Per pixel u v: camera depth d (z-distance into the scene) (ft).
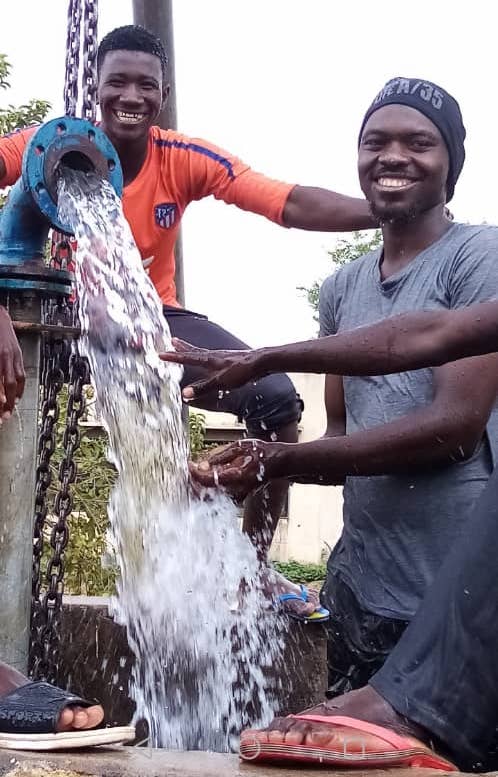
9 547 10.77
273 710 12.30
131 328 10.96
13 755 6.95
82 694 12.59
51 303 11.42
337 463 9.51
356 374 7.72
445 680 7.30
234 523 10.99
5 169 12.00
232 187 13.67
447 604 7.41
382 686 7.47
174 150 13.56
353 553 10.18
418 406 9.46
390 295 9.92
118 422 11.03
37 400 10.84
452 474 9.36
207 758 7.07
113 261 10.83
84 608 12.68
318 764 6.91
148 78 13.00
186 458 11.28
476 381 8.92
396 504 9.61
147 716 11.96
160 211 13.51
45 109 22.76
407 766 6.99
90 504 21.13
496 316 7.25
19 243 10.93
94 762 6.78
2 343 9.79
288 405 13.05
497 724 7.41
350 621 10.25
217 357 8.23
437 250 9.73
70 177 10.67
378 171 9.86
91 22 11.37
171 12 16.48
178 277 16.76
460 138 10.00
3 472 10.73
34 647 11.49
